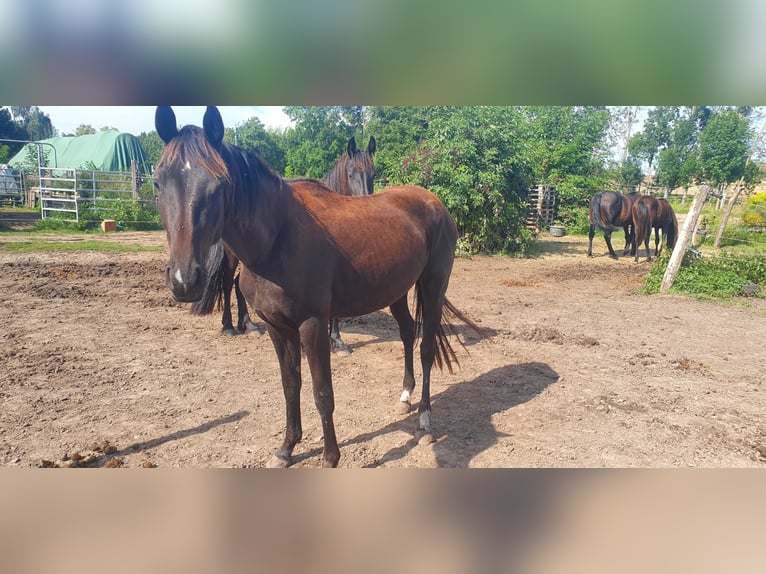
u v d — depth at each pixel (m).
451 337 5.89
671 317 7.11
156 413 3.66
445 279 3.80
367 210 3.14
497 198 13.27
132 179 18.73
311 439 3.39
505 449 3.28
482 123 13.45
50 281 7.89
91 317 6.10
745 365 5.12
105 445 3.10
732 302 8.11
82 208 16.70
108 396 3.92
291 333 2.82
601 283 9.91
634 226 13.45
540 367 4.91
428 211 3.65
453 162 13.16
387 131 21.36
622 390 4.38
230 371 4.56
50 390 3.96
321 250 2.67
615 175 27.11
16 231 14.22
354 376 4.55
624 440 3.45
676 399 4.20
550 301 8.09
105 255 10.66
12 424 3.39
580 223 20.50
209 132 2.26
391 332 6.08
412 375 3.91
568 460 3.15
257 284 2.59
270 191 2.52
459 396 4.17
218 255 4.92
